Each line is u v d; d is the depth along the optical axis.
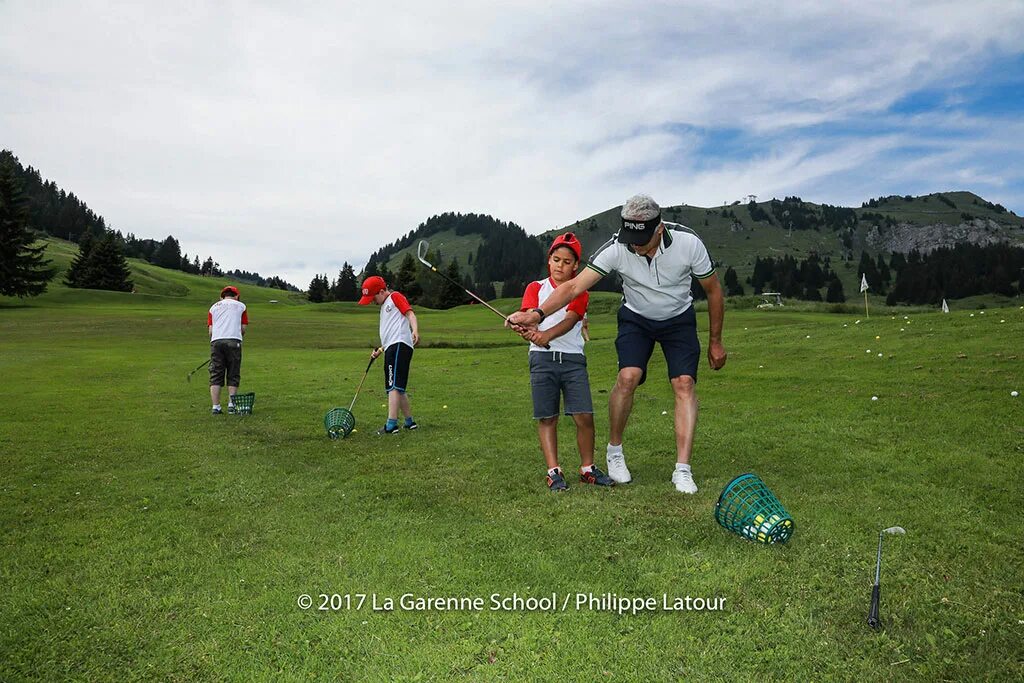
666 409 8.75
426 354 18.58
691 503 4.76
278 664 2.80
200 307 63.94
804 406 8.34
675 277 5.17
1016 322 12.33
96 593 3.45
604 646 2.90
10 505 5.00
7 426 8.33
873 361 10.84
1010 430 6.45
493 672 2.72
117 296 70.88
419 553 3.92
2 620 3.16
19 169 196.62
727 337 16.34
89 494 5.30
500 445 6.92
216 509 4.88
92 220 186.25
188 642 2.98
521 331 5.03
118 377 14.15
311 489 5.38
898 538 3.96
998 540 3.91
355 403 10.33
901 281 191.12
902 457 5.83
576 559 3.79
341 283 130.88
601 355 15.19
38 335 29.98
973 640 2.85
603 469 5.87
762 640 2.93
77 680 2.69
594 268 5.15
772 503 3.98
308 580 3.58
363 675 2.71
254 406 10.14
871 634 2.94
